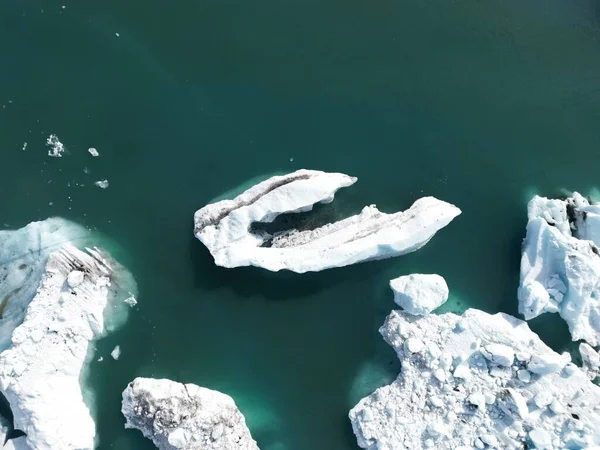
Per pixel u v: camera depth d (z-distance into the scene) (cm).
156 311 2903
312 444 2772
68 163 3064
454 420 2675
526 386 2706
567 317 2859
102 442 2712
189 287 2942
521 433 2631
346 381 2858
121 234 2991
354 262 2894
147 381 2714
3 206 2994
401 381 2778
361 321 2941
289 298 2956
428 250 3039
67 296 2781
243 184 3075
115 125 3136
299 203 2873
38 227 2944
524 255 2952
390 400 2741
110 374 2812
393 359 2873
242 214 2859
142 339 2864
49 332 2722
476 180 3158
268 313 2941
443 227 3058
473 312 2861
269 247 2944
